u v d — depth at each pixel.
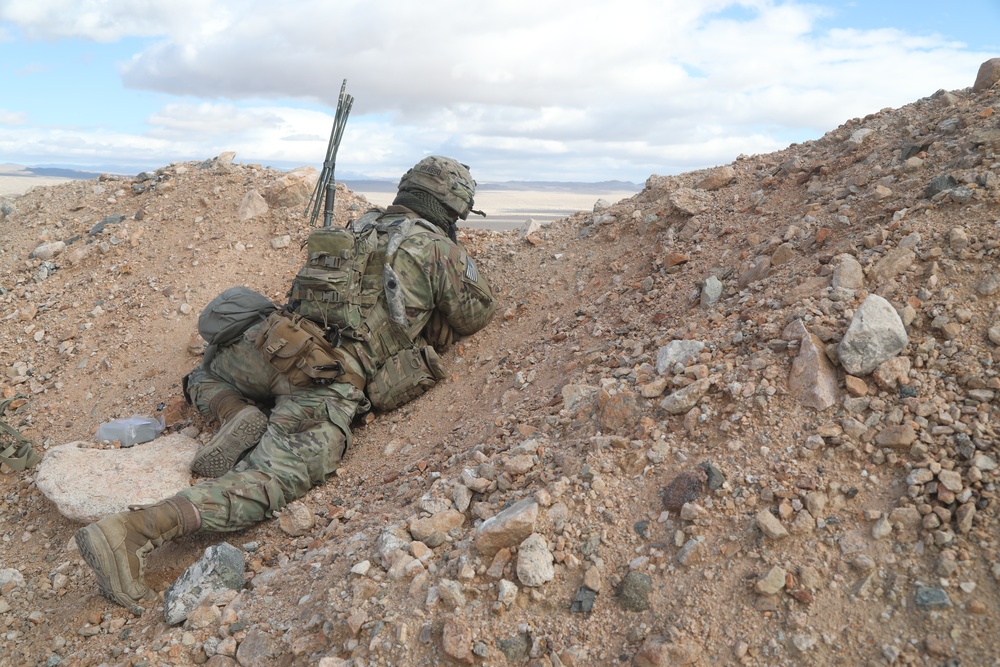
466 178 4.82
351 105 5.06
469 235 6.11
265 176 7.08
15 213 7.24
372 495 3.62
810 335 2.99
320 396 3.93
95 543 3.05
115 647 2.93
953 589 2.16
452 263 4.43
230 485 3.50
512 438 3.44
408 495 3.40
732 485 2.66
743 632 2.25
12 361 5.37
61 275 6.20
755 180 4.98
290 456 3.72
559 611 2.49
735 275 3.96
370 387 4.23
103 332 5.50
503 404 3.91
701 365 3.16
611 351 3.84
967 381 2.67
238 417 3.96
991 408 2.57
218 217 6.51
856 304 3.09
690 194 5.02
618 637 2.37
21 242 6.70
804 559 2.38
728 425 2.86
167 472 3.98
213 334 4.32
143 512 3.21
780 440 2.75
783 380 2.94
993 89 4.37
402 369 4.29
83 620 3.16
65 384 5.11
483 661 2.37
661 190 5.41
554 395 3.68
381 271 4.18
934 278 3.05
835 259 3.42
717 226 4.60
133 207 6.96
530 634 2.42
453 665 2.39
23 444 4.42
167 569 3.42
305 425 3.86
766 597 2.31
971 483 2.38
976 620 2.08
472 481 3.12
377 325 4.18
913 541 2.32
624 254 4.99
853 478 2.56
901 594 2.21
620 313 4.27
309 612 2.76
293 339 3.91
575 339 4.26
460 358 4.67
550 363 4.10
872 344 2.82
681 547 2.55
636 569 2.52
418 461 3.71
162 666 2.69
